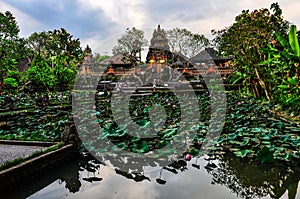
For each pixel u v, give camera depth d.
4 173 2.52
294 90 5.46
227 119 5.10
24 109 8.67
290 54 5.02
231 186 2.59
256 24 7.94
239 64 9.91
